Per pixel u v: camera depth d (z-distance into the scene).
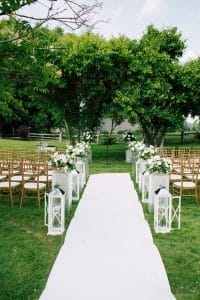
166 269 5.55
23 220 8.30
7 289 4.91
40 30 5.02
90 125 21.72
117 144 31.00
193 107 21.64
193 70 20.05
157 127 21.75
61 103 21.34
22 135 36.94
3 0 4.09
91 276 5.23
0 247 6.51
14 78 5.02
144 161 11.59
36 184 9.73
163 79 19.95
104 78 20.70
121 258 5.91
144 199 10.09
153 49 20.62
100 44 19.80
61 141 34.28
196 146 27.75
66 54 19.02
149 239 6.83
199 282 5.11
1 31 4.86
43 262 5.82
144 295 4.67
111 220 8.12
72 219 8.20
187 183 10.04
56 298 4.59
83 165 12.48
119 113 20.31
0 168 10.61
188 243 6.71
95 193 11.16
